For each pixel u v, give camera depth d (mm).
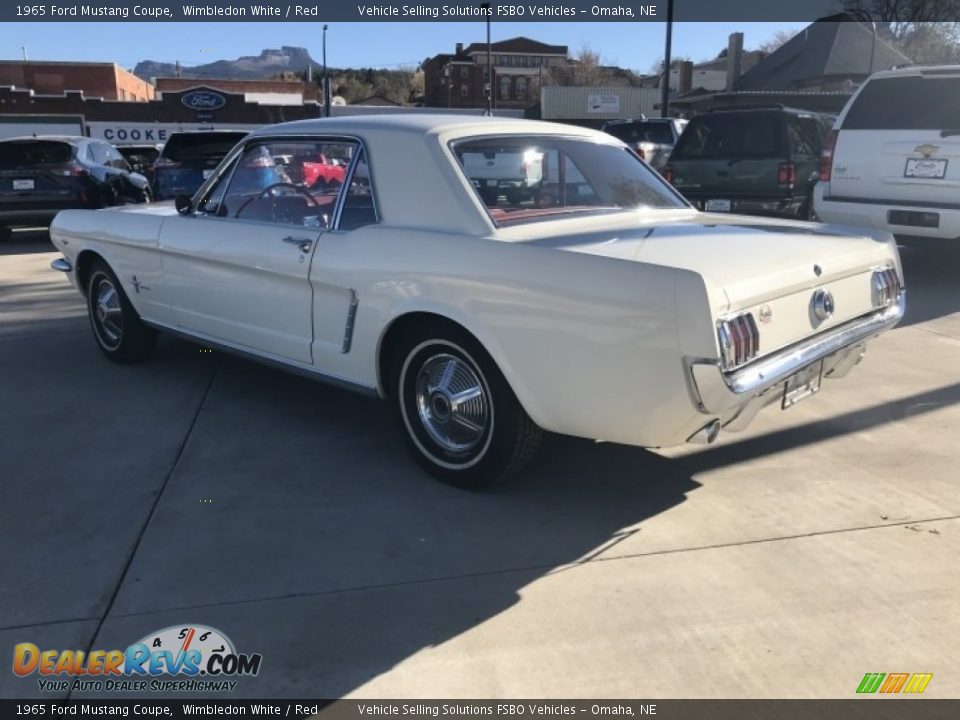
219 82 62875
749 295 2947
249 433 4387
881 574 2969
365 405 4820
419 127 3756
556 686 2412
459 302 3346
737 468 3896
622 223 3871
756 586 2902
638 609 2775
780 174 9094
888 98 7586
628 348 2930
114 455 4090
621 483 3752
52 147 12109
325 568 3045
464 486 3668
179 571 3023
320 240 3898
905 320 6664
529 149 3930
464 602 2828
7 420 4586
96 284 5688
